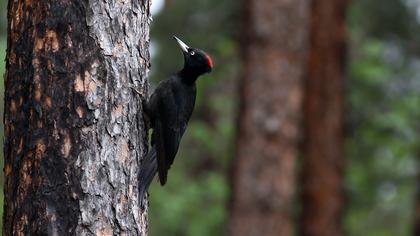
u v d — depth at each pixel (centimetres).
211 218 1956
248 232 1533
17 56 669
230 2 2005
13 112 668
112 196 674
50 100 657
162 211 1944
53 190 653
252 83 1542
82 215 657
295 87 1542
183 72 867
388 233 2100
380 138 1931
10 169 669
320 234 1752
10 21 679
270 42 1534
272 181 1535
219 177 1980
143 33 715
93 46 671
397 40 1992
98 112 669
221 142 2038
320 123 1758
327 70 1753
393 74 1975
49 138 655
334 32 1752
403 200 2100
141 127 713
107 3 679
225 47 1875
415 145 1872
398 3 1944
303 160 1769
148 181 713
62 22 662
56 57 661
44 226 651
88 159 663
